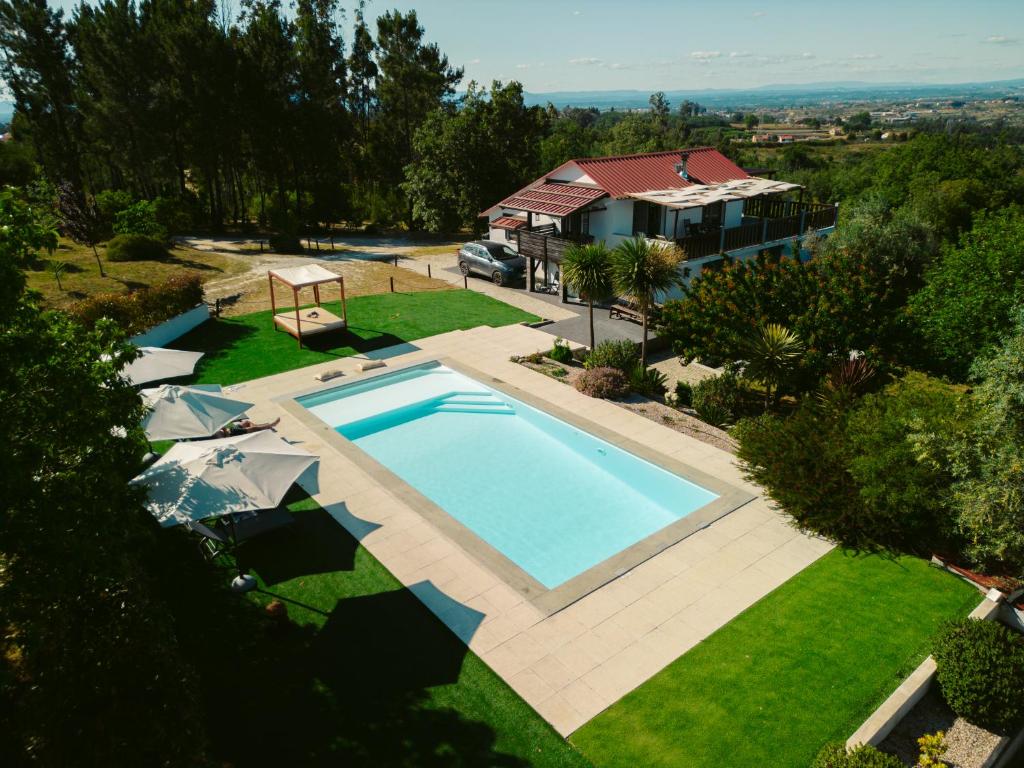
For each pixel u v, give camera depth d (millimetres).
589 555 13609
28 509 6609
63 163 44562
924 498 12430
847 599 11703
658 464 16391
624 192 29500
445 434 18828
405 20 54188
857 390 18688
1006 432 11133
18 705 7223
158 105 42219
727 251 29625
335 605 11406
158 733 7375
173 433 13234
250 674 9867
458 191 45781
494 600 11656
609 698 9594
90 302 21109
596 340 25297
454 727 9023
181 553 12500
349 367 22000
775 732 8992
